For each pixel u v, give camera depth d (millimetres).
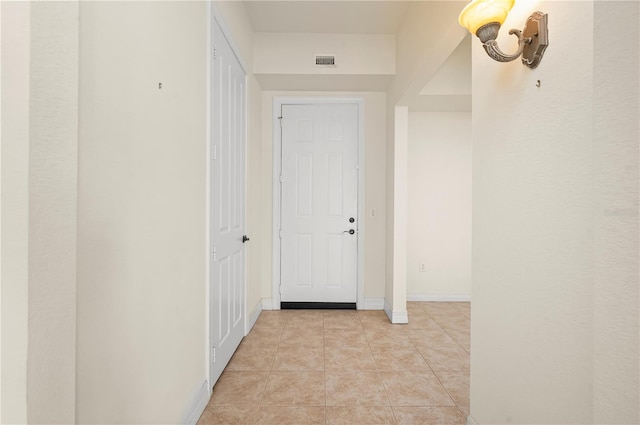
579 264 898
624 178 641
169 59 1360
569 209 932
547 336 1026
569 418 937
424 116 4012
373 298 3676
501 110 1280
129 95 1071
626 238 638
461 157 4016
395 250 3248
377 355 2477
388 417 1730
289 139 3684
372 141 3688
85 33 864
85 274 875
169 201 1369
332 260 3688
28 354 642
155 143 1245
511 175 1218
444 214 4027
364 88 3605
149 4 1195
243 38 2754
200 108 1724
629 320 635
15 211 634
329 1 2736
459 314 3498
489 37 1060
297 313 3514
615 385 659
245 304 2818
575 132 908
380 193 3689
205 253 1819
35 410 659
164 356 1333
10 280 633
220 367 2105
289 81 3424
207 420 1689
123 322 1050
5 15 628
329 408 1803
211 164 1870
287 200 3693
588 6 865
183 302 1521
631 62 627
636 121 620
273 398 1895
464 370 2246
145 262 1179
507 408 1253
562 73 955
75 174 756
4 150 629
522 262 1153
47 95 679
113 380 1000
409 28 2799
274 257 3666
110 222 978
